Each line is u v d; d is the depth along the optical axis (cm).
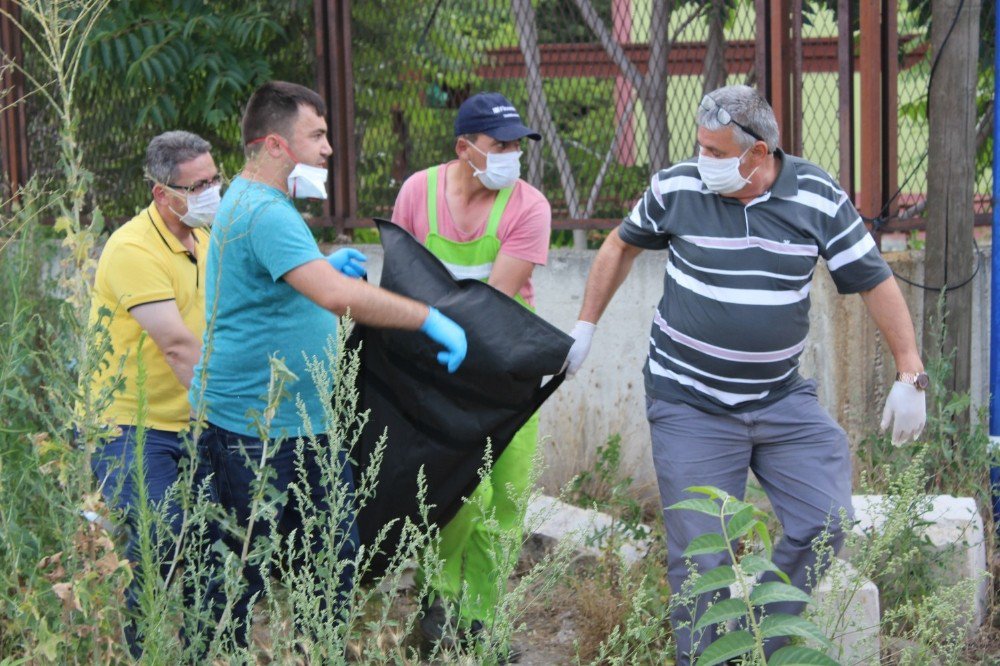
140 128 662
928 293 547
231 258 346
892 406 390
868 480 515
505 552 323
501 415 390
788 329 381
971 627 444
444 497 399
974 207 568
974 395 612
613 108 587
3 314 347
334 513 310
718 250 379
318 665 289
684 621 377
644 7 576
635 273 572
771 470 393
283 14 629
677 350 390
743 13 569
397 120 618
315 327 358
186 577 314
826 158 571
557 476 576
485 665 320
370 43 616
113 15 640
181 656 299
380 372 390
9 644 299
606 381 579
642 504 546
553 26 589
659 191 396
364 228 642
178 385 397
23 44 684
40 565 285
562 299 587
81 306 303
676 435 390
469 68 603
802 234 377
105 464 377
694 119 579
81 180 311
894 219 571
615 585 456
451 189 428
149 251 391
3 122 689
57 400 302
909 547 433
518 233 420
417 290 389
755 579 394
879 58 552
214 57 631
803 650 259
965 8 525
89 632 284
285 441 355
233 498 360
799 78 554
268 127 354
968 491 505
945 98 533
